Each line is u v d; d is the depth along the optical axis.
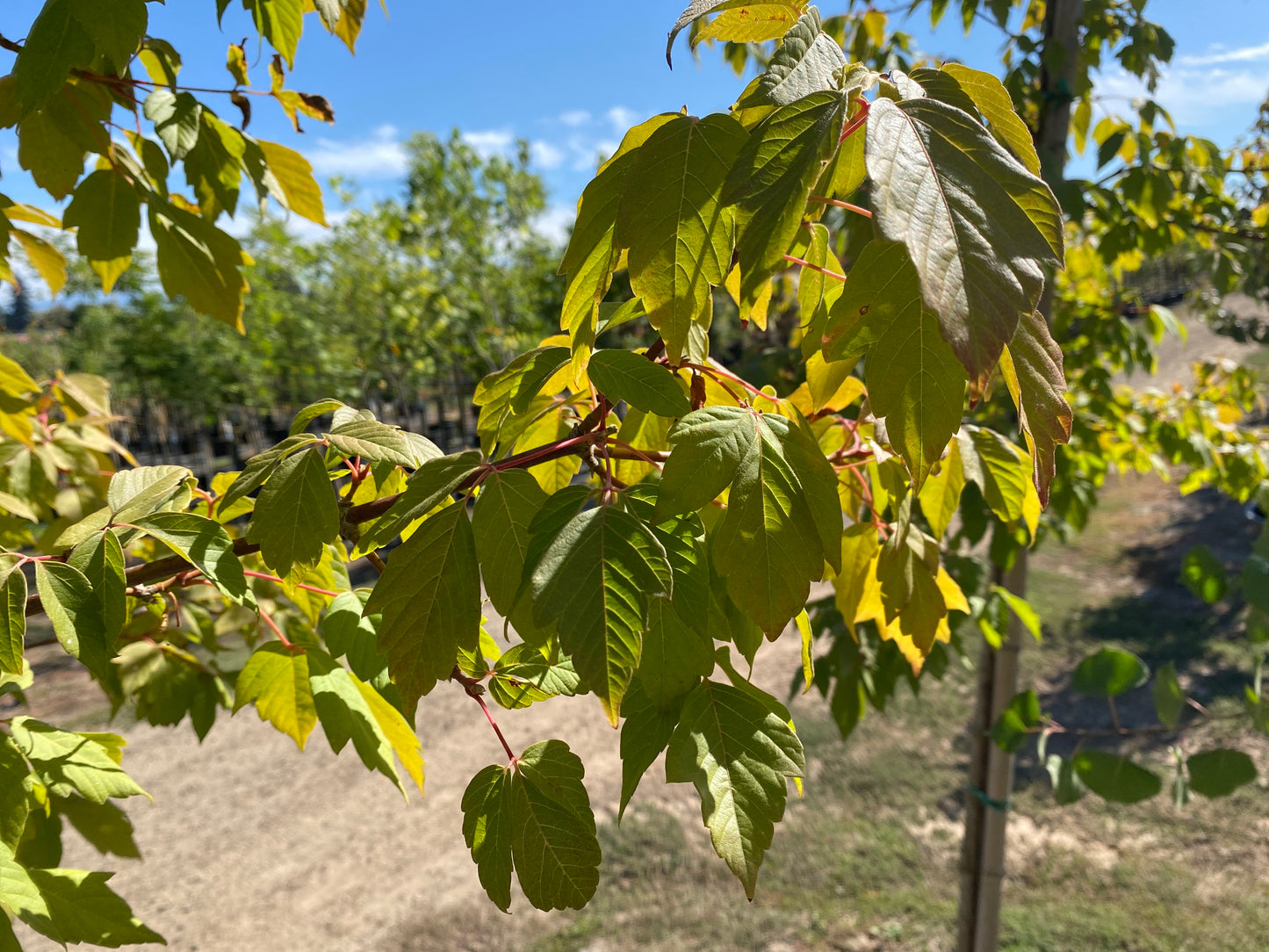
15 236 1.33
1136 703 5.53
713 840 0.64
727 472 0.65
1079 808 4.60
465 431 13.83
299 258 10.34
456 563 0.70
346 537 0.90
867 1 2.78
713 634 0.75
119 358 10.48
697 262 0.65
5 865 0.92
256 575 1.05
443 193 11.05
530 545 0.65
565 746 0.80
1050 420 0.60
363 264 10.71
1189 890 3.84
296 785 5.43
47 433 1.56
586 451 0.79
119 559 0.81
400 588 0.70
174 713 1.53
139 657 1.51
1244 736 4.94
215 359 10.34
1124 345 2.93
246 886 4.38
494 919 4.06
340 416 0.88
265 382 11.07
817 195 0.71
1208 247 3.20
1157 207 2.56
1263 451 2.99
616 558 0.63
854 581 1.09
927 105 0.54
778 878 4.16
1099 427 2.87
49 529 1.47
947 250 0.47
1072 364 2.99
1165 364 14.38
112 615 0.79
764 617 0.65
